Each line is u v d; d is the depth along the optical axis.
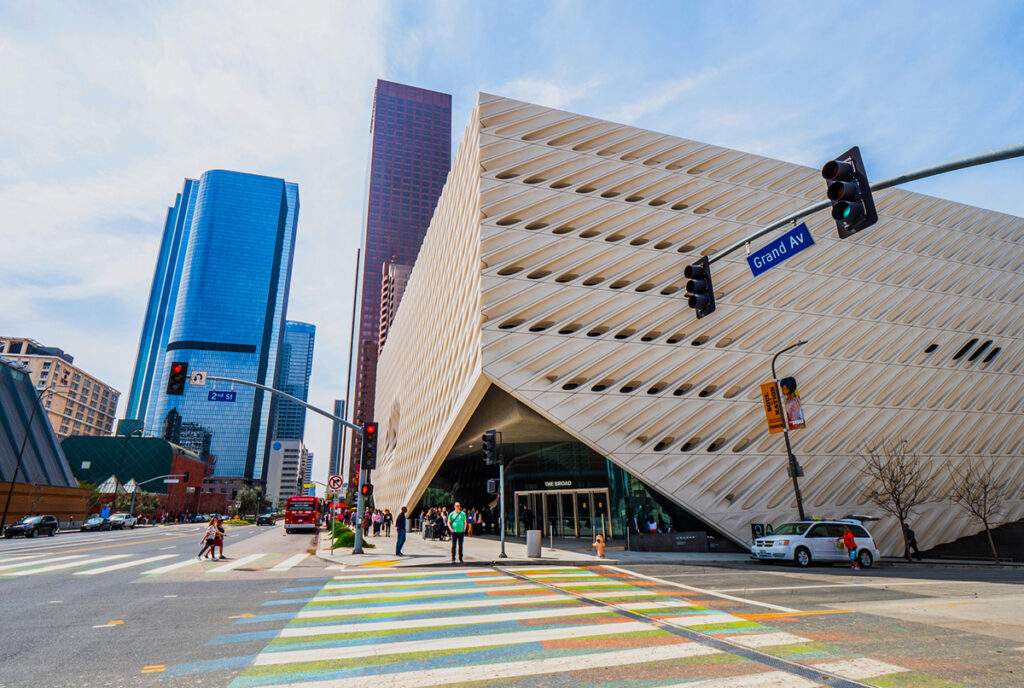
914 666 5.98
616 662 6.11
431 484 51.59
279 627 7.95
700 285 10.79
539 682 5.40
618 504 30.61
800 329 31.09
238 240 199.50
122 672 5.78
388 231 177.50
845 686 5.30
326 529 47.81
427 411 41.62
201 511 135.25
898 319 34.19
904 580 14.83
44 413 61.31
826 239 33.84
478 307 26.56
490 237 26.88
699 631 7.68
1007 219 41.47
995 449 34.41
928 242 37.38
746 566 18.27
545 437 33.75
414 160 189.25
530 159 29.02
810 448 28.92
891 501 29.23
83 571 14.60
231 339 189.00
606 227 29.38
